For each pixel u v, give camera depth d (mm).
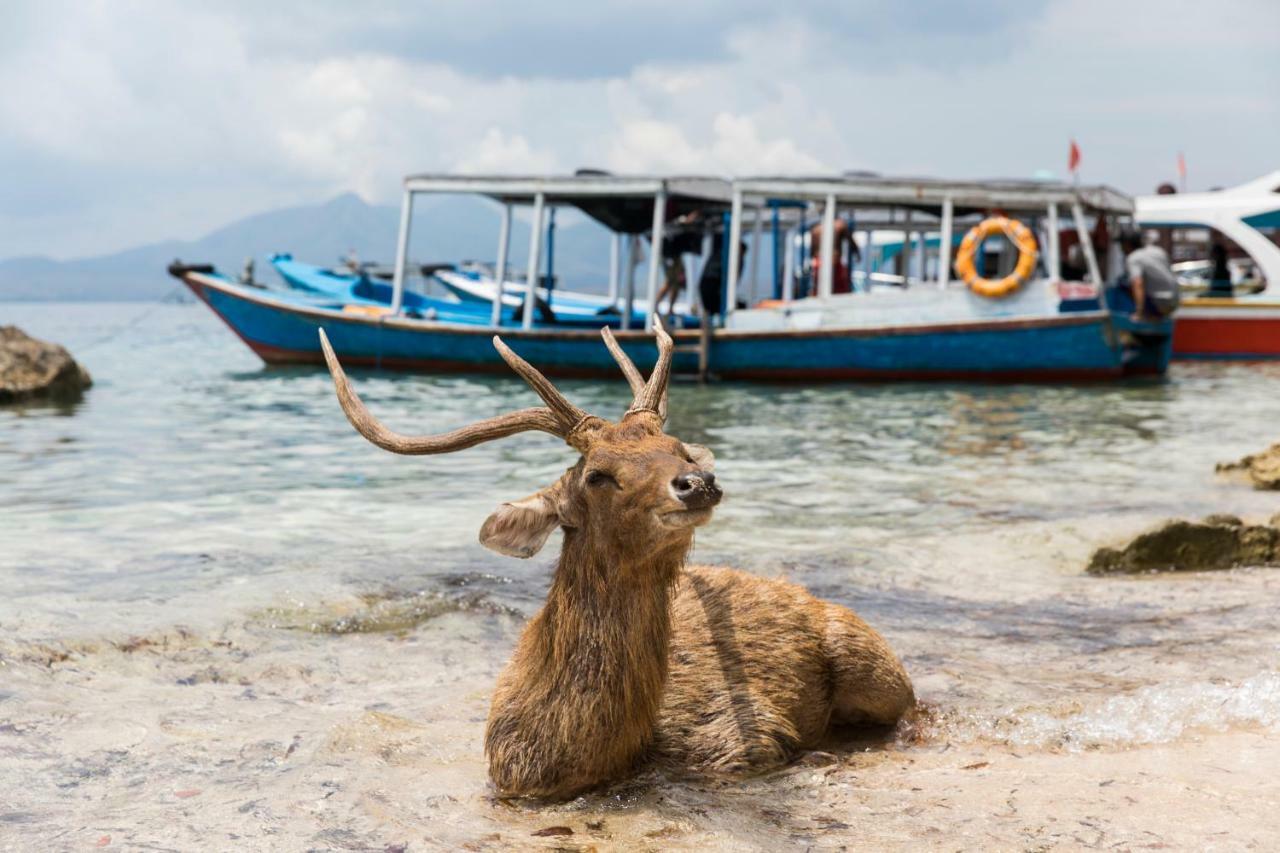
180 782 4379
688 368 22125
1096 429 15391
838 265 24094
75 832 3900
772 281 24250
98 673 5727
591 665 4258
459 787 4371
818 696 5105
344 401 4484
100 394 19891
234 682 5699
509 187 22703
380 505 10180
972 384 21406
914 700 5363
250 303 24906
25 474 11695
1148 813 3926
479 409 17500
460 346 22984
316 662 6031
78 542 8570
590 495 4250
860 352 21547
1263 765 4391
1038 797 4156
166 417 16656
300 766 4555
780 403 18438
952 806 4117
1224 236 28250
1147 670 5895
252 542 8625
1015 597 7406
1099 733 4980
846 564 8070
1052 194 21375
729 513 9820
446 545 8578
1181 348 27766
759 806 4215
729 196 23219
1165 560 8242
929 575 7871
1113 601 7320
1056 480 11445
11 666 5672
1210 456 13031
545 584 7586
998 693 5582
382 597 7195
